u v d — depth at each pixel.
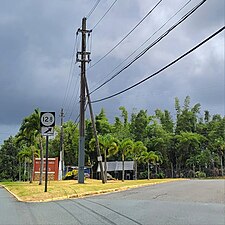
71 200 18.59
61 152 57.56
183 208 14.41
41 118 21.44
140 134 80.00
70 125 80.88
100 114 74.62
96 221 11.80
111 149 41.91
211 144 77.56
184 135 75.06
